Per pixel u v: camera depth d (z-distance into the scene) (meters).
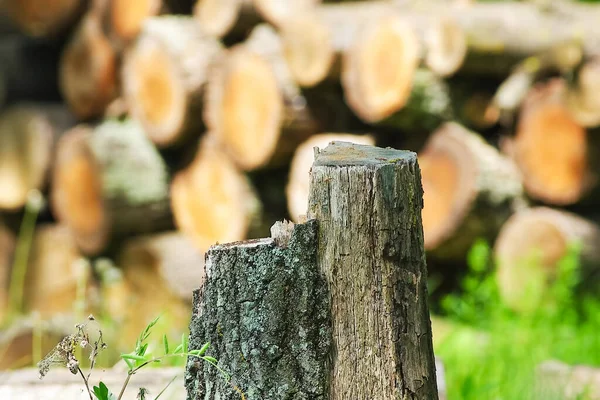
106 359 7.53
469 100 10.35
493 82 10.51
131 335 11.79
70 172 12.95
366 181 3.61
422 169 10.52
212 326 3.65
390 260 3.63
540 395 6.50
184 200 11.87
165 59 11.57
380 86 10.09
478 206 10.17
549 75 10.22
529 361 7.64
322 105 10.68
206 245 11.60
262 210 11.20
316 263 3.63
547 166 10.23
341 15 10.44
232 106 10.99
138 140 12.35
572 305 9.79
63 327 8.45
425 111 10.19
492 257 10.51
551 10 10.41
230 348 3.62
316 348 3.60
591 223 10.40
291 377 3.58
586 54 9.66
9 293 13.96
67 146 13.01
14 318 12.28
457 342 8.05
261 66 10.66
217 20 11.26
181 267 11.72
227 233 11.30
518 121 10.42
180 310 11.67
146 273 12.11
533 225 10.12
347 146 3.97
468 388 6.41
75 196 12.92
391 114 10.12
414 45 9.92
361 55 10.12
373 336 3.62
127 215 12.37
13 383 5.45
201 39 11.55
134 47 12.09
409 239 3.67
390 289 3.62
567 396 6.60
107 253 12.88
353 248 3.61
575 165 10.05
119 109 12.70
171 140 11.67
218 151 11.39
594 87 9.63
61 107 14.13
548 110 10.13
